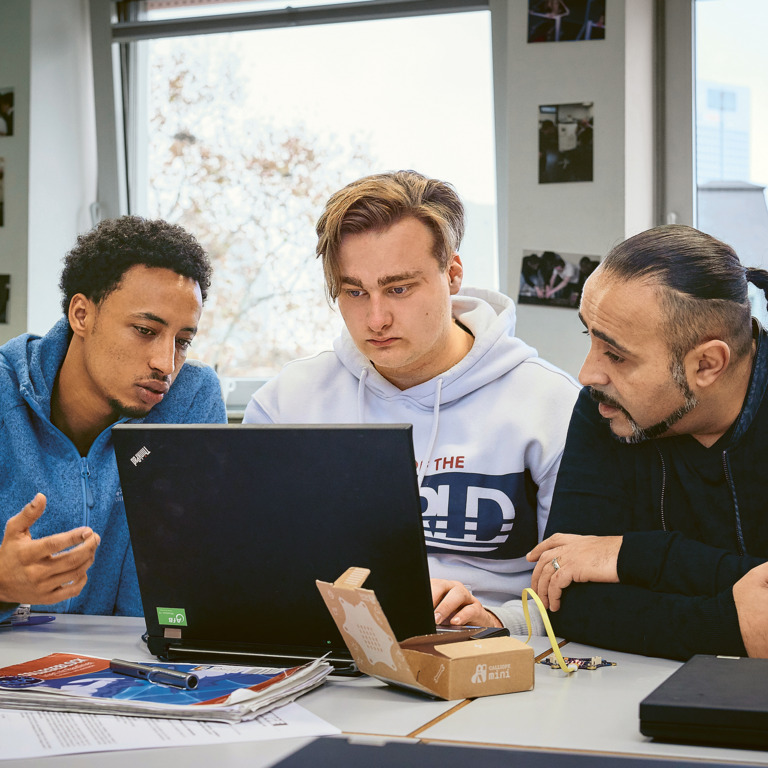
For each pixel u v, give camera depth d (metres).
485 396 1.52
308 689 0.86
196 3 2.83
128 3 2.88
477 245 2.64
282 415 1.62
